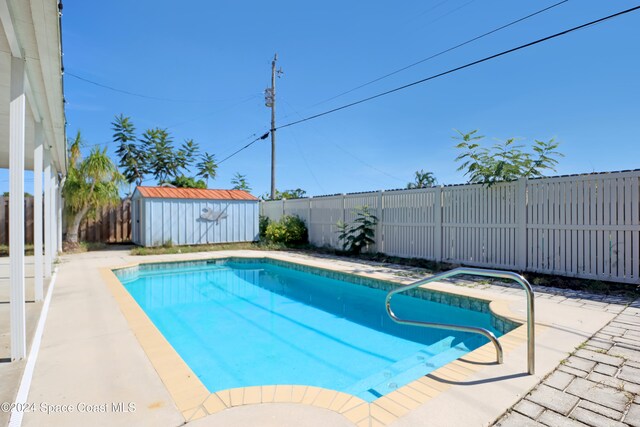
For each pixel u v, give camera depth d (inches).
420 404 86.5
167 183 1109.1
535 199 261.0
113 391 93.3
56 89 158.4
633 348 122.6
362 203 415.2
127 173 1182.9
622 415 81.1
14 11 101.6
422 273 285.0
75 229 454.9
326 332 191.3
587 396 90.0
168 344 128.8
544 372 104.0
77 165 444.5
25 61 127.7
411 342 175.0
